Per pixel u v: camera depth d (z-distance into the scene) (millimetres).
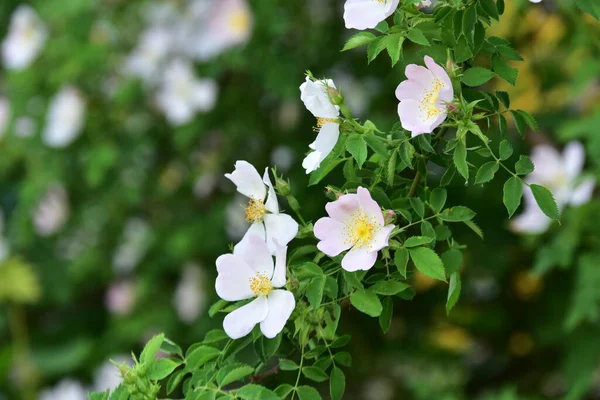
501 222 1832
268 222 1119
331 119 1096
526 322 2000
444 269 1057
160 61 2066
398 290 1065
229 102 2021
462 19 1089
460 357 2059
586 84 1599
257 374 1125
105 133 2092
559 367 1949
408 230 1110
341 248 1067
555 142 1803
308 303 1094
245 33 1925
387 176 1107
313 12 1942
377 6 1094
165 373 1080
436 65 1066
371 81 1941
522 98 1812
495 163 1078
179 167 2115
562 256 1521
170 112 2008
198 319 2029
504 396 1782
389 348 2033
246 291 1081
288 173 1974
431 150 1079
